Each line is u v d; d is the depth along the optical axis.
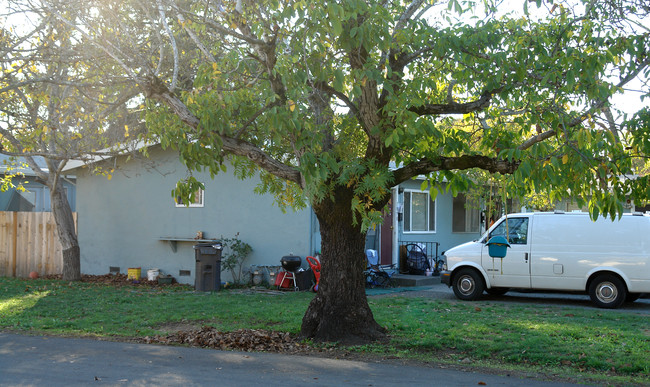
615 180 7.45
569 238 13.72
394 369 7.72
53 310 12.47
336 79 8.13
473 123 11.22
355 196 8.55
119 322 11.20
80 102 14.34
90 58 12.34
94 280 18.08
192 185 9.15
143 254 18.39
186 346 9.26
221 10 10.26
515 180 7.30
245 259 16.84
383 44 8.38
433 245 20.08
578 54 8.77
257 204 16.75
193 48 16.69
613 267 13.18
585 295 15.59
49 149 17.48
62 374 7.30
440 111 9.44
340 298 9.34
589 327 10.31
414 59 10.05
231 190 17.17
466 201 19.81
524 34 9.48
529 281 13.95
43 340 9.54
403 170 9.14
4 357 8.26
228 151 9.45
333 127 9.74
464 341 9.25
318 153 8.57
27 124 15.19
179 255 17.77
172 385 6.82
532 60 9.19
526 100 9.76
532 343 8.98
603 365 7.88
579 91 9.08
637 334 9.72
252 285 16.42
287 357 8.41
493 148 9.29
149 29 14.89
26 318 11.61
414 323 10.58
